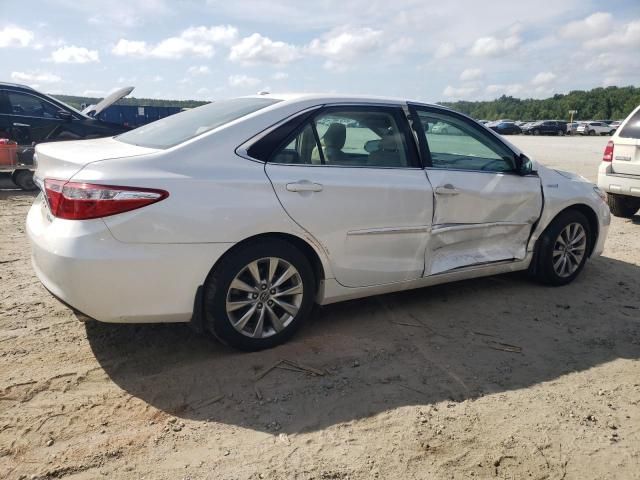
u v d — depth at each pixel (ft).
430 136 13.89
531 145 104.32
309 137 12.00
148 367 11.09
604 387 10.94
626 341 13.11
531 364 11.81
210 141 11.00
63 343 11.96
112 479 7.95
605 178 27.14
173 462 8.35
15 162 31.22
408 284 13.58
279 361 11.46
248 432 9.14
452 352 12.22
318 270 12.23
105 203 9.71
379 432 9.23
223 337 11.17
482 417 9.75
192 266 10.44
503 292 16.12
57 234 9.90
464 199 13.98
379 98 13.32
